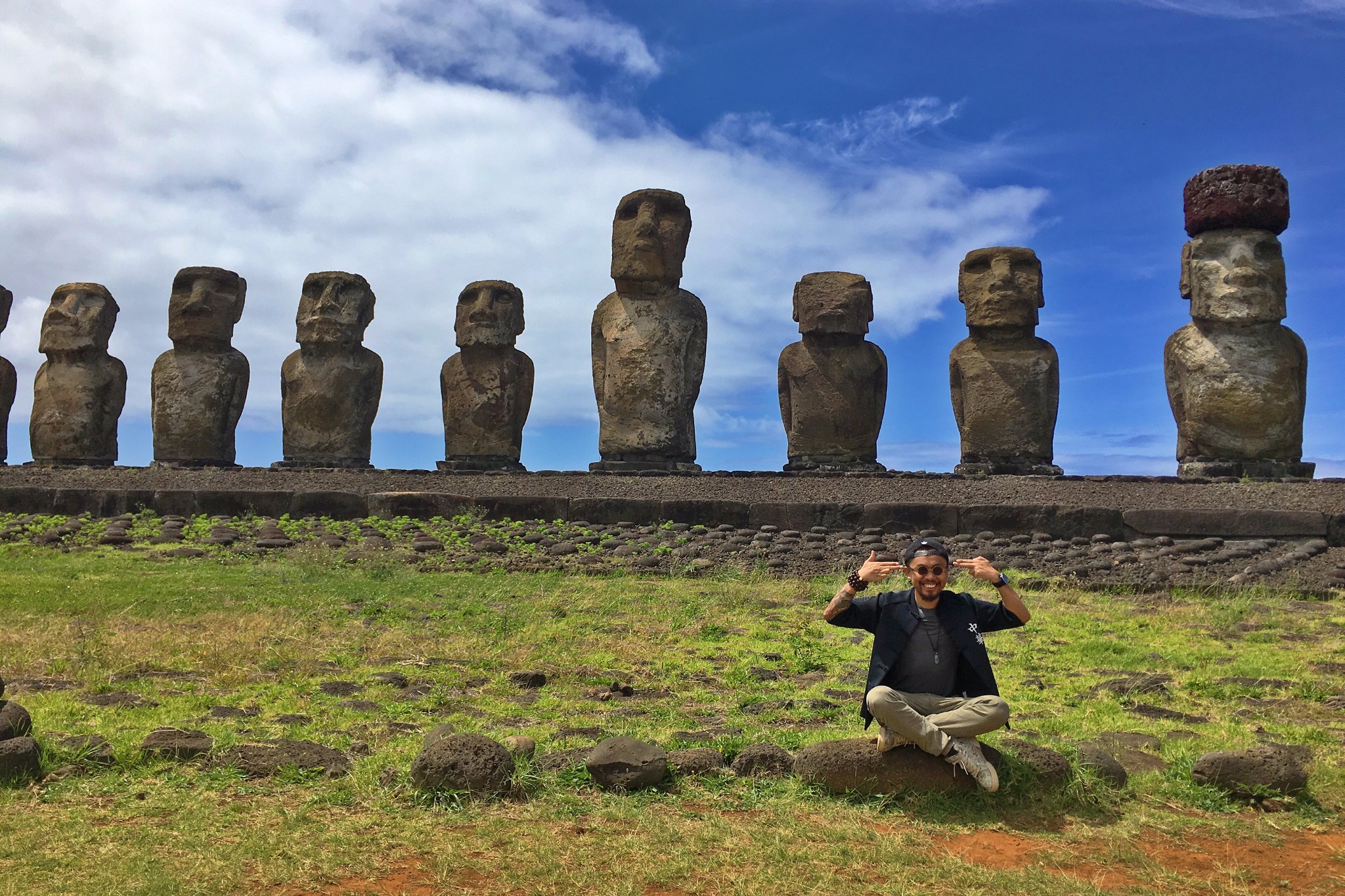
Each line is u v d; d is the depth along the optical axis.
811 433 19.59
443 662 8.08
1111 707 6.91
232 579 11.55
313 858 4.17
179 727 6.02
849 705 6.96
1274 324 17.88
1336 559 13.42
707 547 14.15
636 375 19.58
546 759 5.30
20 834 4.35
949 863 4.24
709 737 5.98
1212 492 15.59
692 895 3.99
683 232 20.06
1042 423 19.09
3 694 6.30
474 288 21.62
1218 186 17.80
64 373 22.28
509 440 21.53
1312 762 5.50
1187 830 4.69
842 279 19.66
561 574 12.78
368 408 22.05
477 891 3.97
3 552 13.60
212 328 21.77
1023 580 12.38
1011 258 19.44
